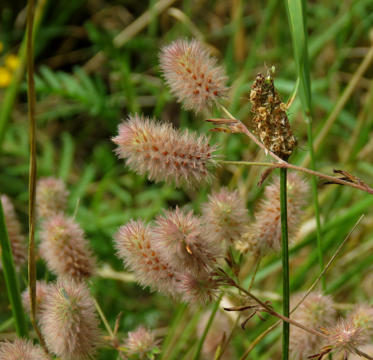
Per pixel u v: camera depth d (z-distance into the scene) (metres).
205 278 0.17
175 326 0.24
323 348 0.17
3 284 0.30
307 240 0.26
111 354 0.26
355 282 0.29
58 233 0.19
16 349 0.18
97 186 0.39
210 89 0.17
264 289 0.31
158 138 0.17
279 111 0.17
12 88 0.27
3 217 0.19
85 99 0.35
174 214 0.17
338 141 0.38
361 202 0.26
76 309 0.17
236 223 0.18
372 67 0.38
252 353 0.24
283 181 0.17
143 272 0.18
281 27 0.40
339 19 0.36
